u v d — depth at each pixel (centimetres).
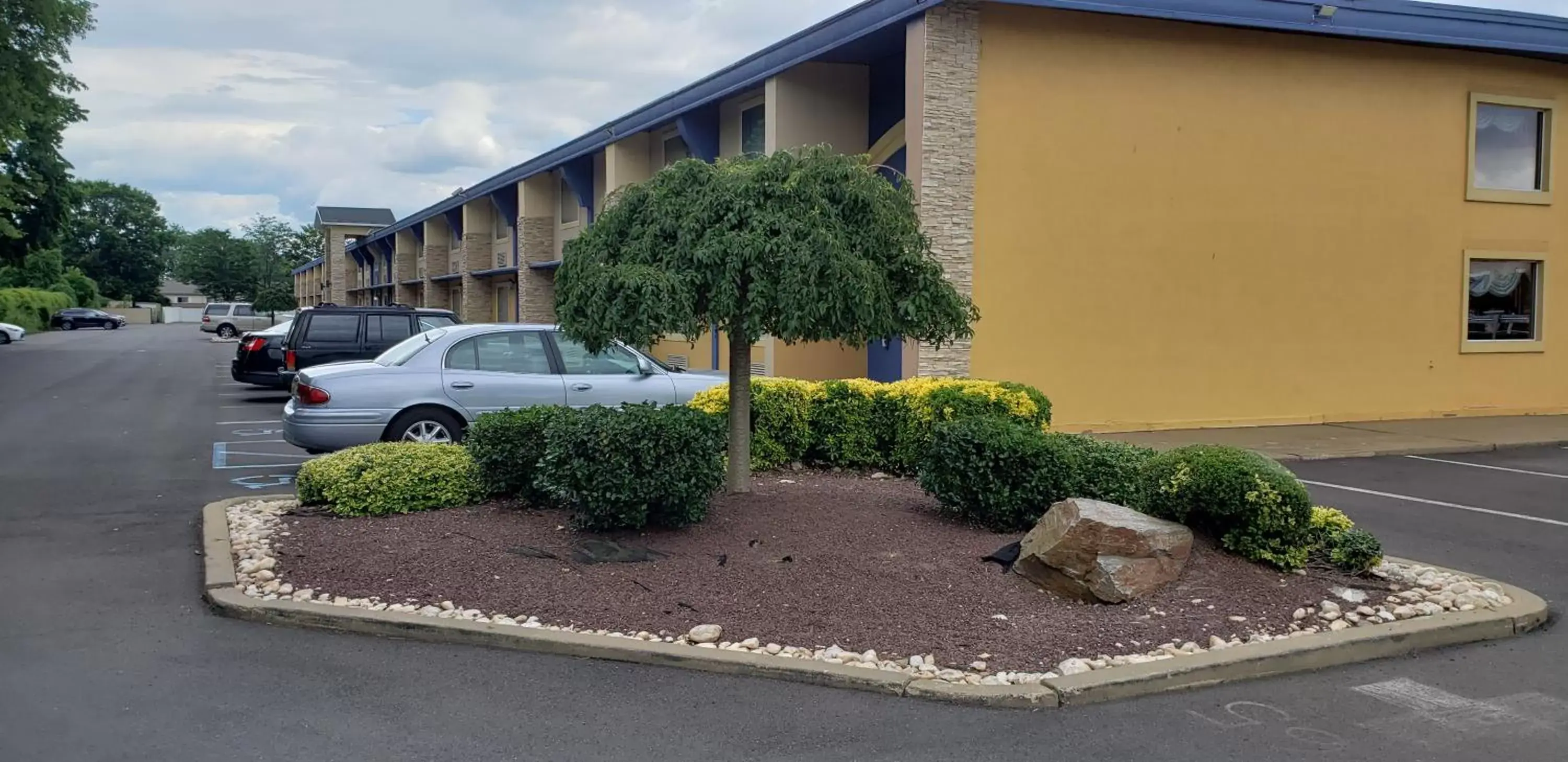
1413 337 1730
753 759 441
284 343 1909
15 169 4125
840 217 725
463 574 665
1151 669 527
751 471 999
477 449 834
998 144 1437
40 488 1054
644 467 701
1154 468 719
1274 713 500
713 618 593
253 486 1073
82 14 2709
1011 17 1438
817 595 623
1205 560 684
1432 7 1612
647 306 654
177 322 9738
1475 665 571
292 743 454
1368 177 1678
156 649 570
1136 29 1510
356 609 613
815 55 1605
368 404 1056
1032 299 1468
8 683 519
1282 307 1631
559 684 523
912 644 559
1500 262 1823
